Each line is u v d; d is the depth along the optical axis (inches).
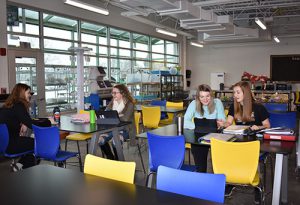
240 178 89.8
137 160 188.1
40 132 125.1
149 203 50.9
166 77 439.2
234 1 276.7
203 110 127.3
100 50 352.8
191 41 496.4
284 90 382.3
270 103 245.8
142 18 344.5
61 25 299.3
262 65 508.1
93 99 285.0
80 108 267.1
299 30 459.2
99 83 298.2
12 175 66.6
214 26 316.5
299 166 160.9
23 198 53.7
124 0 208.2
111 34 370.6
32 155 144.2
